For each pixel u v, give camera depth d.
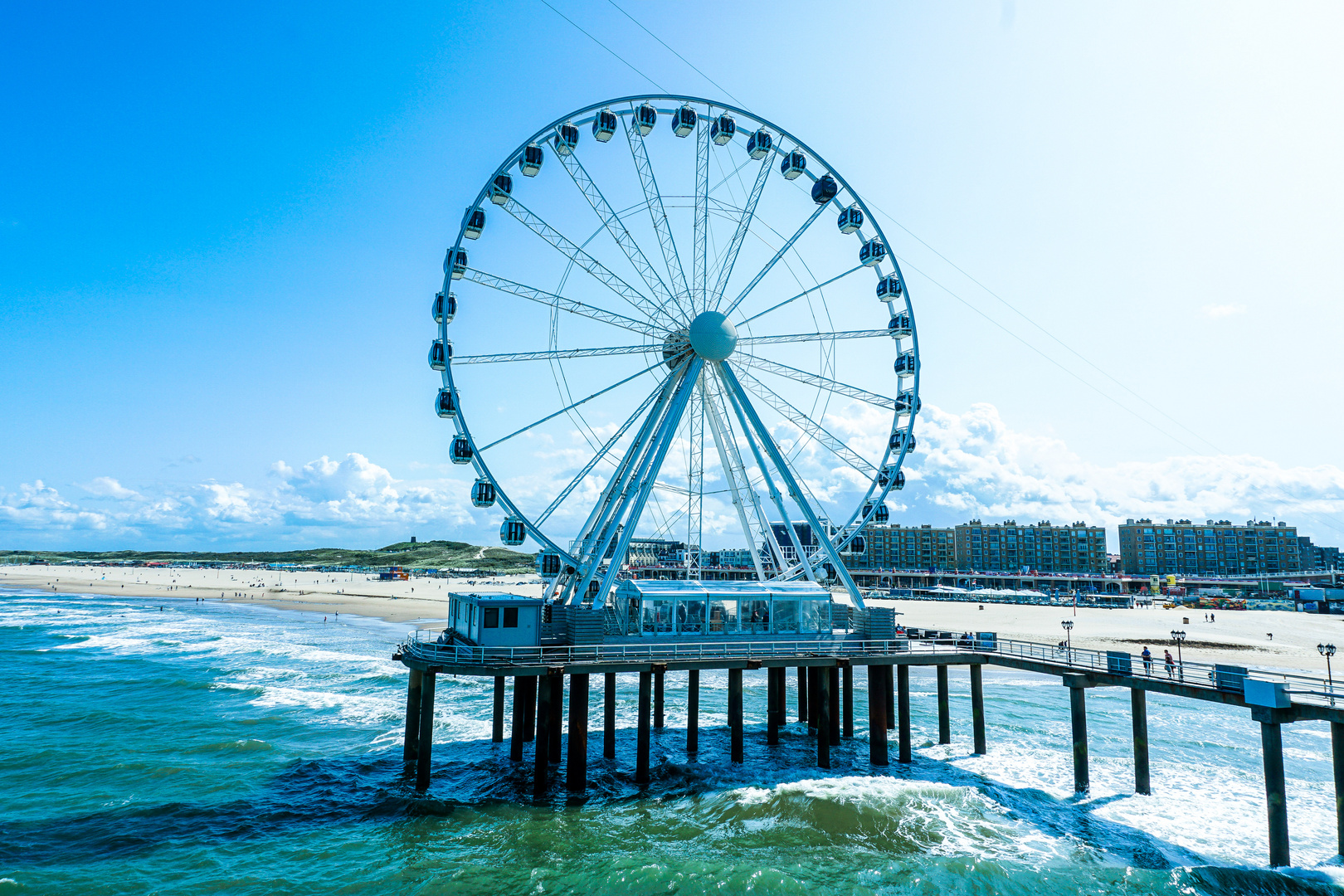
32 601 142.62
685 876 24.20
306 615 122.69
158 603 143.38
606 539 37.62
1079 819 29.67
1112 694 54.59
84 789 33.12
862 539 44.00
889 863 25.52
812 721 41.59
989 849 26.80
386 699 52.25
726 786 32.47
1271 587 197.38
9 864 25.64
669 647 33.94
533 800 30.81
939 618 112.25
